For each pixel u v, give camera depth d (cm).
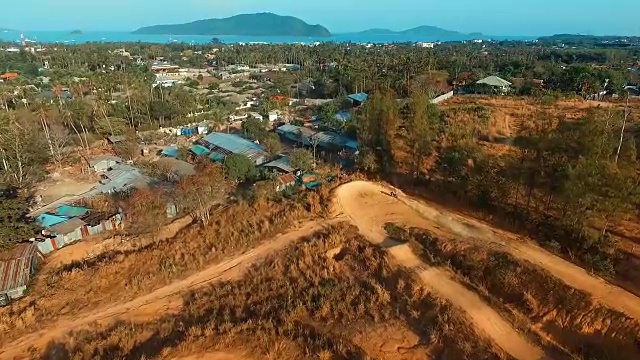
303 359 2195
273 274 3052
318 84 11700
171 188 4459
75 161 5928
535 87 8356
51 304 2941
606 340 2177
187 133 7456
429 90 8000
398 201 3950
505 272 2688
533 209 3434
